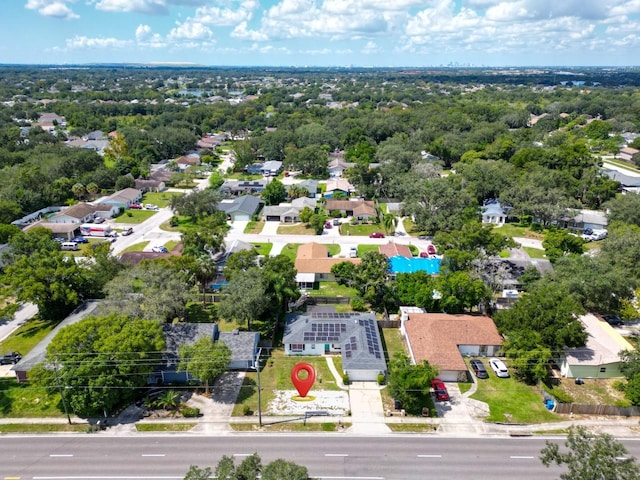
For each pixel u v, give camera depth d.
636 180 124.44
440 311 64.75
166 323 56.62
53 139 164.62
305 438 42.59
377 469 39.06
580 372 51.41
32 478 38.00
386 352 55.97
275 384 50.25
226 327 61.50
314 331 56.56
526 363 49.19
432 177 117.00
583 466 29.62
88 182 125.94
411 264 76.44
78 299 63.59
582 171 123.12
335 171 152.25
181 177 137.88
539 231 100.50
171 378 50.34
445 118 193.12
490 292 62.06
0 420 44.72
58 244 73.00
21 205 107.31
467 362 54.56
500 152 143.88
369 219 107.88
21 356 54.25
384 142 164.25
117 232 99.31
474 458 40.47
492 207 110.00
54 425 44.12
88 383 42.56
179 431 43.34
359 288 67.31
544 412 46.34
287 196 125.38
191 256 68.88
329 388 49.62
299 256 81.12
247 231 100.94
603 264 62.72
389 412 46.12
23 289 58.84
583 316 59.25
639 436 43.12
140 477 38.09
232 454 40.50
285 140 172.25
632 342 57.25
